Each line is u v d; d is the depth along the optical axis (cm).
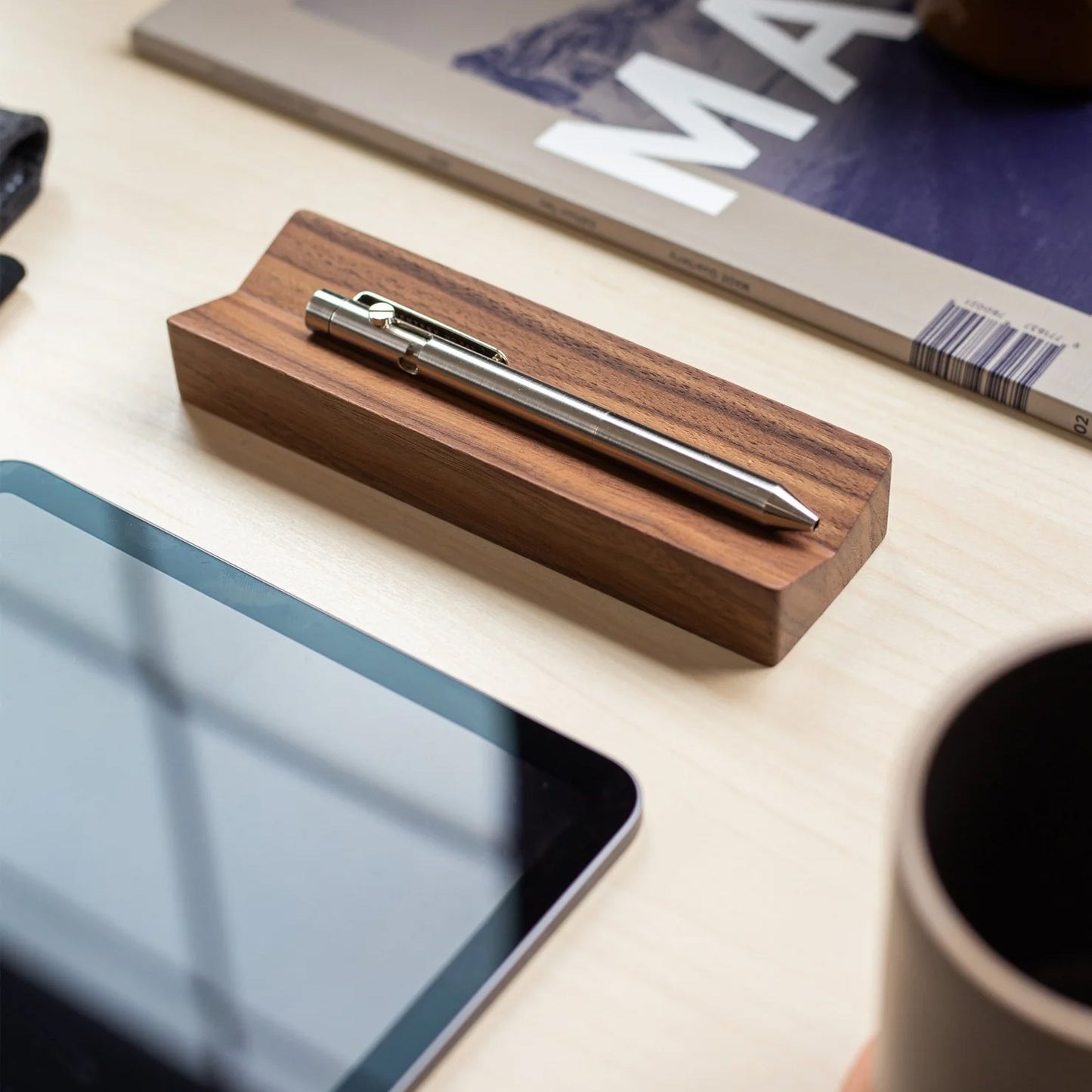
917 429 59
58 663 50
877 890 46
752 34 74
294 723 48
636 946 45
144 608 51
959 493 57
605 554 52
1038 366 59
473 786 47
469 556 55
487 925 43
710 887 46
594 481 52
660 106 71
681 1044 43
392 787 47
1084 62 68
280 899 44
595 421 53
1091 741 33
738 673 51
